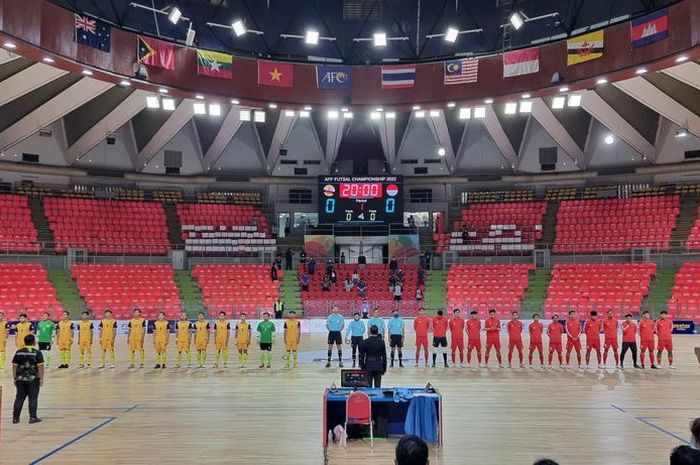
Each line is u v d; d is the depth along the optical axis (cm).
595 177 3891
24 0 1919
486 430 1078
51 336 1897
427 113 3556
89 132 3447
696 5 1988
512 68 2502
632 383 1562
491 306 3127
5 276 2944
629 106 3306
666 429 1083
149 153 3759
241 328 1869
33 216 3388
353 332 1845
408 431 980
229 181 4094
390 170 4159
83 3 2711
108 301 3003
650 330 1831
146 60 2331
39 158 3538
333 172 4203
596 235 3562
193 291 3281
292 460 907
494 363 1945
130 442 1005
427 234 4016
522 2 3091
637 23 2177
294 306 3219
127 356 2116
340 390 1041
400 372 1756
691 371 1767
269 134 3919
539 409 1252
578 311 3011
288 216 4094
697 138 3516
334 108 2680
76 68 2170
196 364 1930
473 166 4125
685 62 2139
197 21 3080
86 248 3322
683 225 3388
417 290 3312
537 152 4000
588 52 2311
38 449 964
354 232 3794
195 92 2477
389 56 3306
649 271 3153
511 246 3600
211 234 3734
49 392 1453
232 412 1231
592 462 892
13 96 2531
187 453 941
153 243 3603
